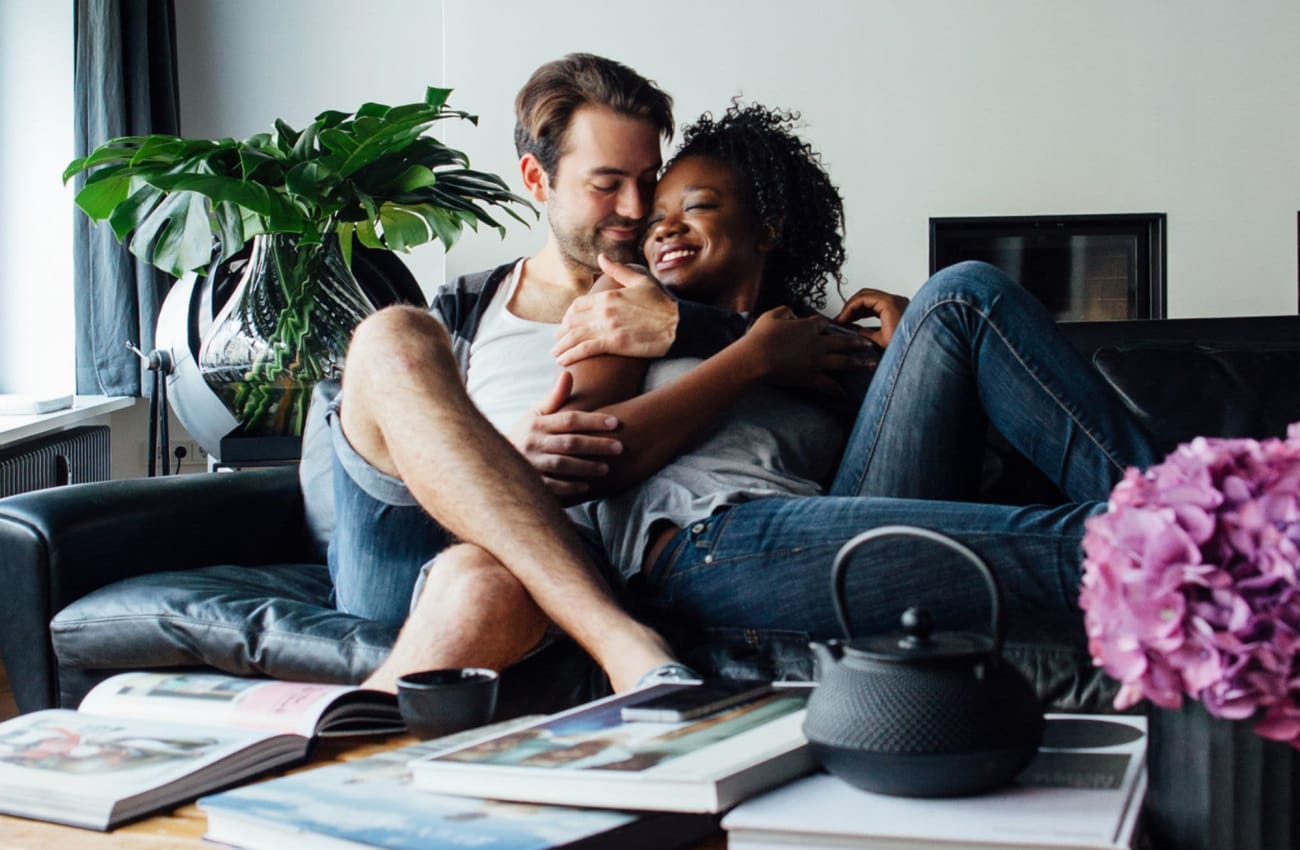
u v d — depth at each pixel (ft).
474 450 4.08
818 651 2.56
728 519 4.68
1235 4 15.98
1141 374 5.41
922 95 16.11
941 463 4.82
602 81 5.90
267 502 6.54
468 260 16.11
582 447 4.73
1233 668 2.15
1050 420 4.54
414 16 16.33
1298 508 2.16
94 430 12.60
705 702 2.94
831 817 2.32
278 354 8.68
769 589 4.51
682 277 5.76
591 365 5.12
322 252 8.89
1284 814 2.29
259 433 8.87
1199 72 16.06
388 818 2.47
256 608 4.99
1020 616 4.23
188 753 3.01
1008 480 5.51
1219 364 5.40
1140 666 2.23
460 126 16.15
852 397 5.45
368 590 4.91
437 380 4.25
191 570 5.79
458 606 3.84
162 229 8.61
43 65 13.83
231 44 16.17
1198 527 2.19
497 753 2.67
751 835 2.35
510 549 3.94
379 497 4.73
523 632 3.96
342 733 3.35
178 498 6.07
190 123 16.15
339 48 16.29
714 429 5.08
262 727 3.30
